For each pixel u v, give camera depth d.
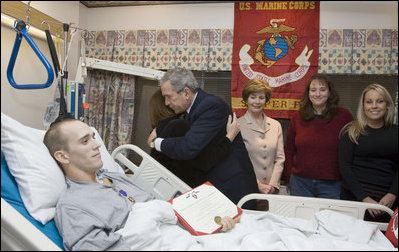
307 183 1.75
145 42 2.18
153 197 1.26
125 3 2.18
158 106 1.82
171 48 2.16
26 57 1.60
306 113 1.76
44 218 0.91
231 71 2.12
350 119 1.71
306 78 2.01
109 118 2.03
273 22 2.04
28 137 1.02
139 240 0.88
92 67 1.69
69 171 1.08
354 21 1.97
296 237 0.95
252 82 1.84
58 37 1.58
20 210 0.92
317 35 1.99
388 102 1.47
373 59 1.95
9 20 1.44
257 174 1.84
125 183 1.28
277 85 2.04
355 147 1.54
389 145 1.46
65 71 1.37
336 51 1.98
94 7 2.22
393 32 1.93
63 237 0.86
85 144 1.07
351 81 2.01
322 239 0.97
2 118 0.99
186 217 1.11
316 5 1.98
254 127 1.86
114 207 0.97
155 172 1.52
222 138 1.56
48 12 1.75
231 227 1.11
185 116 1.65
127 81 2.02
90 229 0.86
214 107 1.48
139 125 2.14
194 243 0.98
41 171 0.98
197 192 1.22
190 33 2.15
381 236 1.10
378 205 1.26
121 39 2.20
